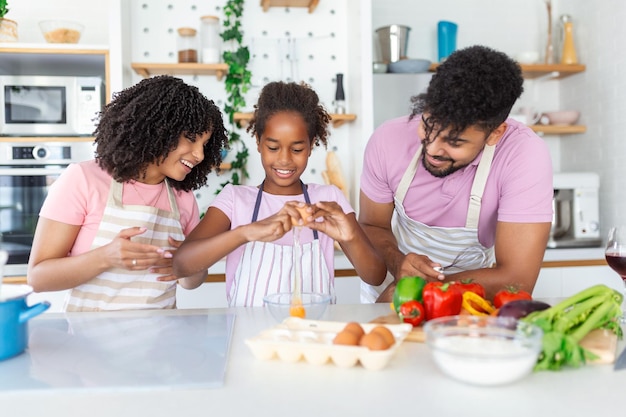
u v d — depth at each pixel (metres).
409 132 1.55
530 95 3.34
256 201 1.48
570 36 3.12
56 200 1.33
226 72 2.88
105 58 2.57
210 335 1.01
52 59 2.58
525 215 1.36
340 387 0.76
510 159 1.41
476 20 3.28
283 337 0.90
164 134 1.32
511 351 0.76
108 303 1.36
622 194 2.86
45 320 1.13
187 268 1.28
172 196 1.48
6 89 2.51
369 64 2.72
